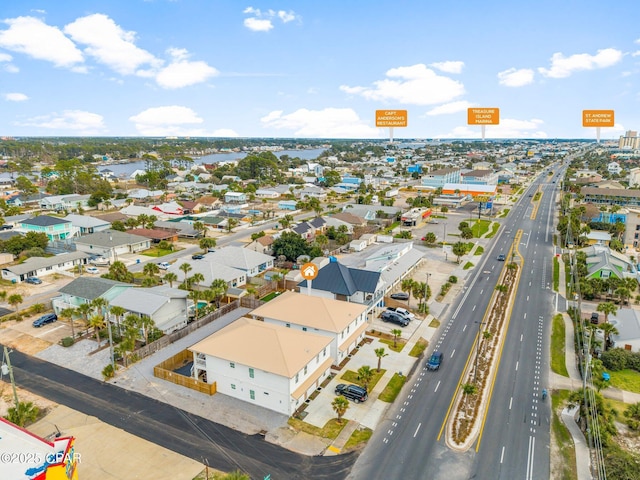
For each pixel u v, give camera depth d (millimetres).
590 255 107000
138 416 49656
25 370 59375
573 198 198000
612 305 68750
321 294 76375
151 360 61875
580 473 41531
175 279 84938
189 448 44562
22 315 76375
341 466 42219
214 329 71625
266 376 50594
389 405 52188
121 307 66812
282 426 48094
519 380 57750
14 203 189000
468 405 52094
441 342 68562
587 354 55000
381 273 85000
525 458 43500
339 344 61594
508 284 95500
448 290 91750
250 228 154125
